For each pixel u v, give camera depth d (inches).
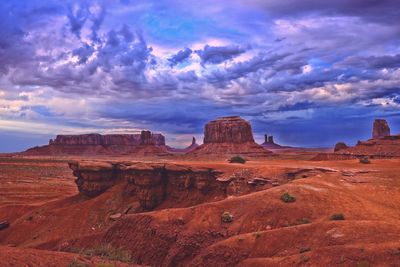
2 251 938.1
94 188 3265.3
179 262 1632.6
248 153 7145.7
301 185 1919.3
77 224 2849.4
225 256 1379.2
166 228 1781.5
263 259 1200.8
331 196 1779.0
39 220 2970.0
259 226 1632.6
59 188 5029.5
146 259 1745.8
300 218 1610.5
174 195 2876.5
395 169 2454.5
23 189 4862.2
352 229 1269.7
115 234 1975.9
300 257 1111.6
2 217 3260.3
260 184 2404.0
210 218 1764.3
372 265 987.3
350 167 2706.7
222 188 2640.3
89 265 891.4
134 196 3036.4
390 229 1245.1
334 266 1025.5
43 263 860.0
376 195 1872.5
